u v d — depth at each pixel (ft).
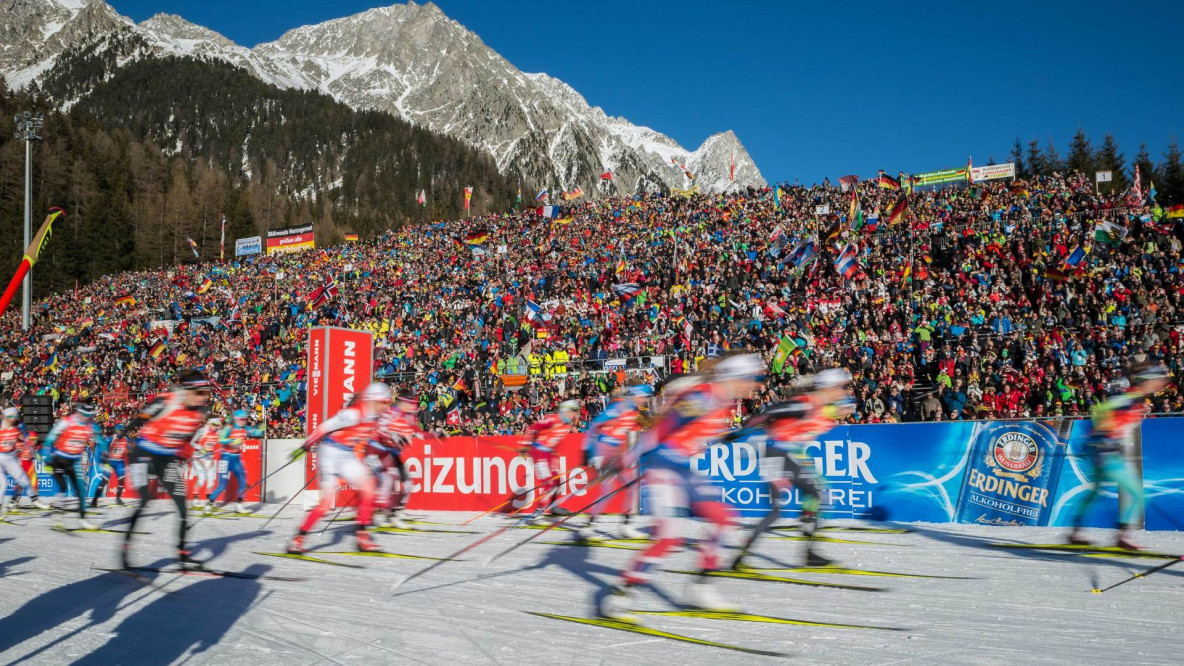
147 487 25.25
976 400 47.50
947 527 31.07
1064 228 65.57
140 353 104.94
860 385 52.44
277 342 94.68
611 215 120.37
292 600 19.76
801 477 23.54
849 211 83.97
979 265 63.67
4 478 39.32
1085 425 30.07
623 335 71.15
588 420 56.65
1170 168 166.71
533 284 95.04
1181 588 19.42
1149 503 29.04
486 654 14.52
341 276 128.16
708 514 18.42
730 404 18.88
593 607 18.28
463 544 29.60
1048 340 50.06
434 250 128.67
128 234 290.56
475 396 67.92
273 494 48.34
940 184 95.96
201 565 25.26
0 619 18.57
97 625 17.67
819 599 18.79
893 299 64.80
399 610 18.34
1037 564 22.99
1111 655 13.71
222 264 175.94
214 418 45.09
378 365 81.66
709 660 13.85
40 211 277.64
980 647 14.35
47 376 106.01
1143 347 46.44
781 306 67.51
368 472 28.68
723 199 109.29
